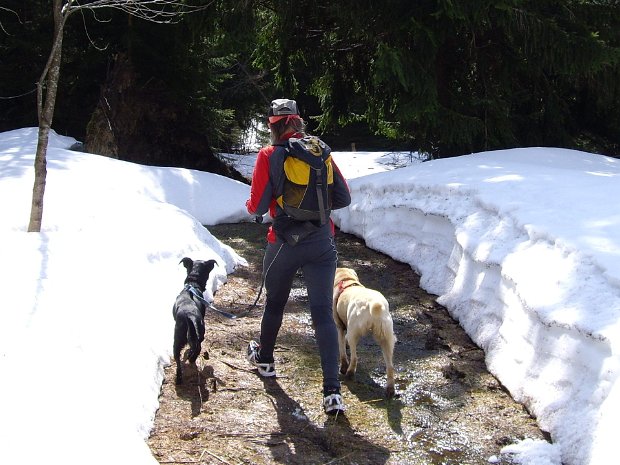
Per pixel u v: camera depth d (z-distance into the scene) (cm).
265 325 479
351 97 1543
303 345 564
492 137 1259
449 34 1192
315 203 428
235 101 2319
